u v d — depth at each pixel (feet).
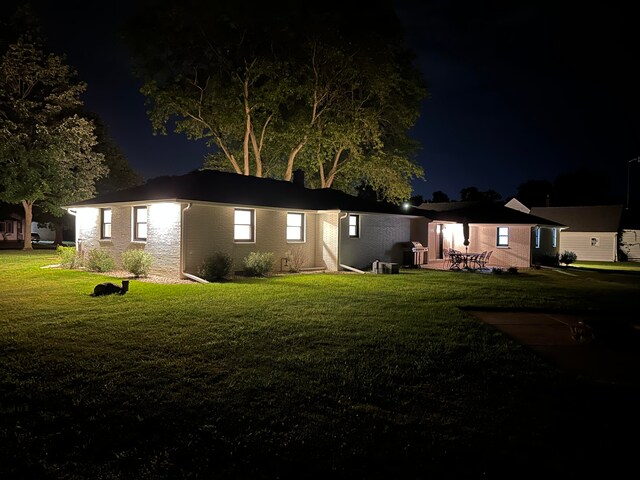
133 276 49.67
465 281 51.57
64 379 16.42
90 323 25.50
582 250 124.67
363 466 10.98
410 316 28.96
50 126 97.86
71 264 58.29
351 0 79.15
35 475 10.54
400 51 89.92
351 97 89.35
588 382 17.16
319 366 18.30
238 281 47.75
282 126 91.40
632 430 13.10
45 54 96.37
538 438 12.51
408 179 98.84
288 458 11.31
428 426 13.12
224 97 85.25
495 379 17.28
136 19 80.38
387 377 17.20
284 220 60.23
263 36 81.35
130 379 16.51
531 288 46.73
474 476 10.62
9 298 33.96
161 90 84.33
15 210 120.98
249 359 19.08
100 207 59.82
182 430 12.69
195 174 61.16
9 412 13.60
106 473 10.62
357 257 66.74
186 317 27.45
